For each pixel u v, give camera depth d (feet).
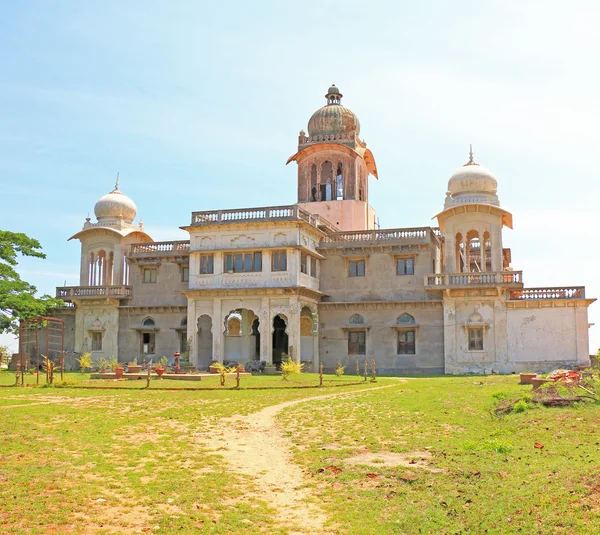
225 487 37.40
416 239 142.31
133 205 170.19
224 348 144.66
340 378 110.32
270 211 139.13
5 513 32.30
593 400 58.80
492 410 60.18
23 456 43.27
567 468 36.68
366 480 38.55
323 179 173.47
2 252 147.43
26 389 88.48
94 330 158.30
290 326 135.03
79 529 30.71
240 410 65.98
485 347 135.54
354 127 175.01
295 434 53.06
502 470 38.58
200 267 143.54
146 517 32.45
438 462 41.60
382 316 143.43
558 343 132.26
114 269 160.25
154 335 155.84
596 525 28.45
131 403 70.74
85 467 40.83
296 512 33.65
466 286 135.03
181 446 47.67
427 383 97.19
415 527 31.01
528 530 29.14
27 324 134.72
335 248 147.54
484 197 144.56
